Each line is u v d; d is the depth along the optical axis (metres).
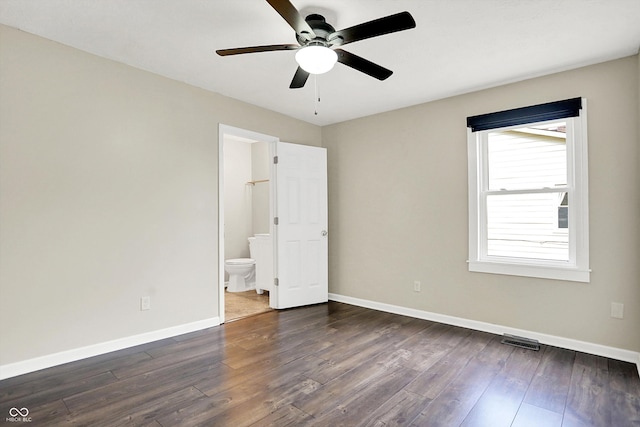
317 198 4.27
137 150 2.86
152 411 1.88
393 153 3.90
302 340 2.98
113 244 2.72
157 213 2.98
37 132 2.36
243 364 2.48
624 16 2.09
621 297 2.59
